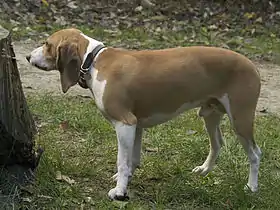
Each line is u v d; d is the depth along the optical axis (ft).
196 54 17.58
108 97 16.99
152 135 23.11
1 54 16.70
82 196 17.83
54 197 17.52
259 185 19.01
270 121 26.00
